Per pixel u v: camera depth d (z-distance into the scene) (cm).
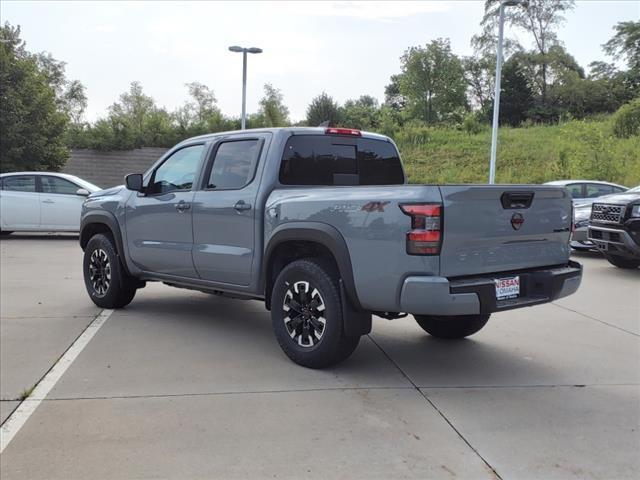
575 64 5800
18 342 548
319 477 305
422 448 338
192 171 588
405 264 404
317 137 545
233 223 529
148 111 4725
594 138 2375
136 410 390
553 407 402
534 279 453
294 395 420
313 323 471
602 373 475
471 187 409
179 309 698
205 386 436
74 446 338
